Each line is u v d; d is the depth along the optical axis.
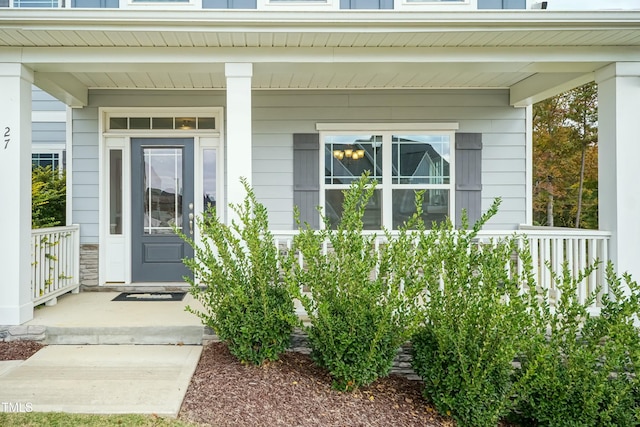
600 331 3.21
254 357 3.54
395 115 5.87
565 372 3.16
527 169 5.96
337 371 3.29
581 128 12.78
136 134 5.78
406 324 3.34
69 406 2.91
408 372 3.97
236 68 4.20
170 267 5.87
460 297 3.26
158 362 3.69
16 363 3.64
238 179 4.21
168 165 5.87
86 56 4.12
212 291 3.66
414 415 3.22
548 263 3.86
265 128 5.81
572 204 13.53
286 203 5.83
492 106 5.93
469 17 3.82
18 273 4.11
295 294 3.27
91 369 3.54
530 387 3.04
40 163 7.29
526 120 5.94
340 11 3.79
